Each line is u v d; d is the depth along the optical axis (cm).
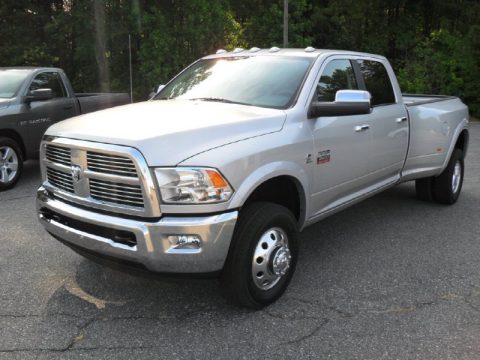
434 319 383
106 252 364
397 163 595
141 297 415
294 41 2383
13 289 427
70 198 388
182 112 414
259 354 335
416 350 340
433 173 659
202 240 345
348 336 357
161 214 344
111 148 350
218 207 350
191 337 355
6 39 1958
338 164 477
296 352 338
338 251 526
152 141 345
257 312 391
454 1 2806
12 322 372
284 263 403
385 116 555
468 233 586
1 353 332
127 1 1928
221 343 348
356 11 2911
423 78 2097
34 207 680
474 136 1454
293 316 386
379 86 573
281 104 443
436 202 710
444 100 701
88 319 379
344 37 2783
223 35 1934
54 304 402
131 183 345
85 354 333
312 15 2672
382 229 598
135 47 2031
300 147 420
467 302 411
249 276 377
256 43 2370
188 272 351
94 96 1018
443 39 2245
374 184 565
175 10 1930
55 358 328
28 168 954
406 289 435
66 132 387
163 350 339
